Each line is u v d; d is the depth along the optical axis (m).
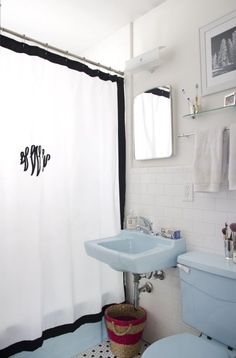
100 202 2.06
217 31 1.58
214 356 1.15
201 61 1.65
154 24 1.94
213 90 1.58
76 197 1.91
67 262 1.79
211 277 1.33
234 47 1.50
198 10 1.68
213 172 1.44
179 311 1.74
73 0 1.84
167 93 1.83
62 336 1.81
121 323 1.76
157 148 1.89
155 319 1.89
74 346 1.86
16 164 1.62
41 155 1.73
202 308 1.37
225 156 1.44
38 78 1.73
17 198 1.62
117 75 2.17
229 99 1.49
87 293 1.92
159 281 1.86
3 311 1.55
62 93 1.85
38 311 1.62
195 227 1.66
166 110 1.83
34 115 1.71
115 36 2.24
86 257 1.93
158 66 1.91
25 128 1.67
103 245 1.76
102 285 2.03
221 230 1.53
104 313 1.97
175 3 1.81
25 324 1.60
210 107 1.61
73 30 2.21
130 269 1.42
